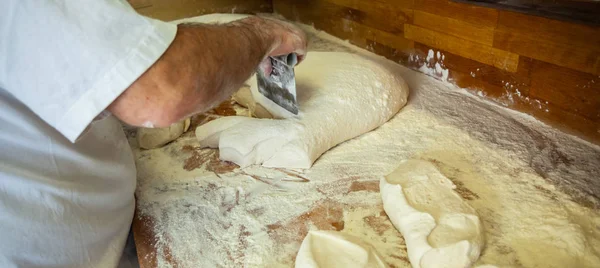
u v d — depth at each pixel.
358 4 1.67
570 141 1.07
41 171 0.75
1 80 0.65
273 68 1.10
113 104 0.64
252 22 0.86
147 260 0.88
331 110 1.14
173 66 0.65
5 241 0.69
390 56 1.60
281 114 1.17
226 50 0.73
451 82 1.39
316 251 0.79
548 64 1.08
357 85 1.21
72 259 0.79
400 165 0.99
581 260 0.75
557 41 1.04
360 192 0.99
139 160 1.20
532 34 1.09
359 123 1.16
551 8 1.04
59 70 0.60
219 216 0.97
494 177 0.98
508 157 1.04
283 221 0.93
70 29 0.59
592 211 0.86
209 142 1.21
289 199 0.99
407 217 0.83
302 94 1.19
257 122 1.14
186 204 1.02
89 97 0.60
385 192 0.91
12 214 0.70
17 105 0.72
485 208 0.89
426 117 1.23
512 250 0.79
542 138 1.09
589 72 1.00
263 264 0.84
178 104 0.66
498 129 1.14
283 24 0.92
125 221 0.95
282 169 1.09
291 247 0.87
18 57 0.61
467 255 0.75
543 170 0.98
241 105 1.43
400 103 1.27
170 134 1.24
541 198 0.90
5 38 0.61
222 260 0.86
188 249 0.89
